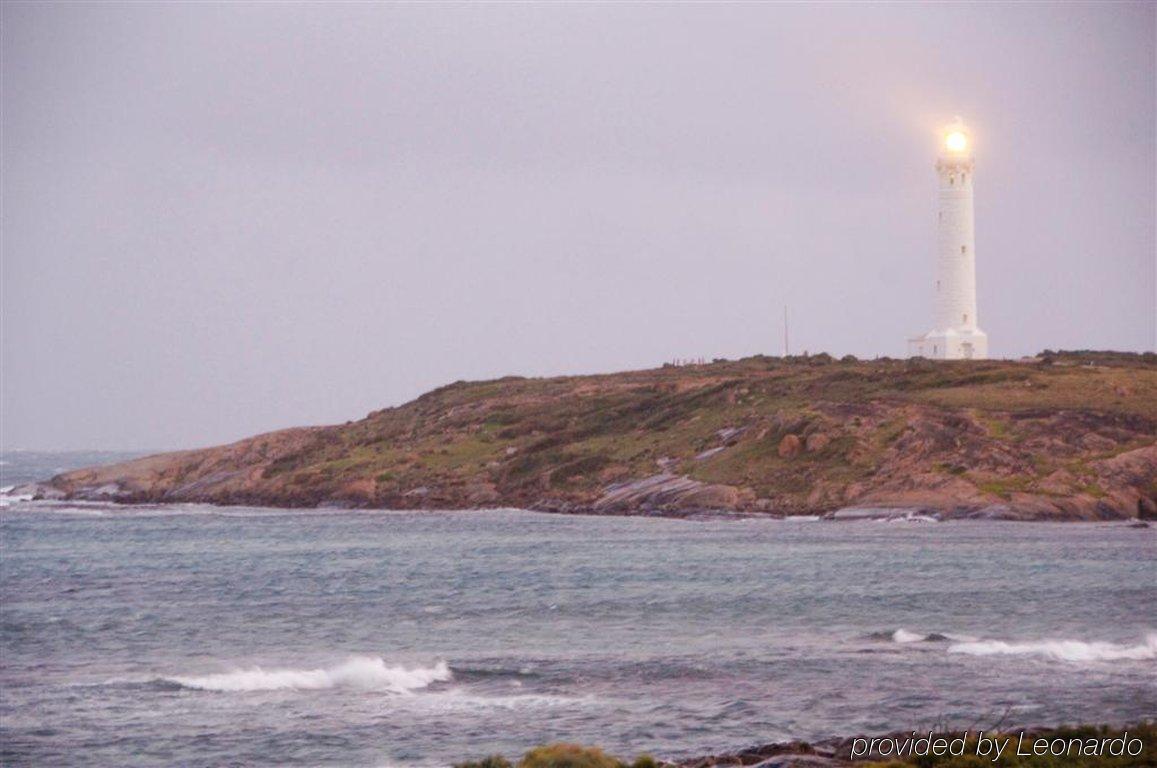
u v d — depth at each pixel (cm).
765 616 12494
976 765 6125
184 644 11575
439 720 8181
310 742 7719
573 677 9438
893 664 9675
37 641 11838
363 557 19612
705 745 7456
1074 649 10094
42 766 7394
